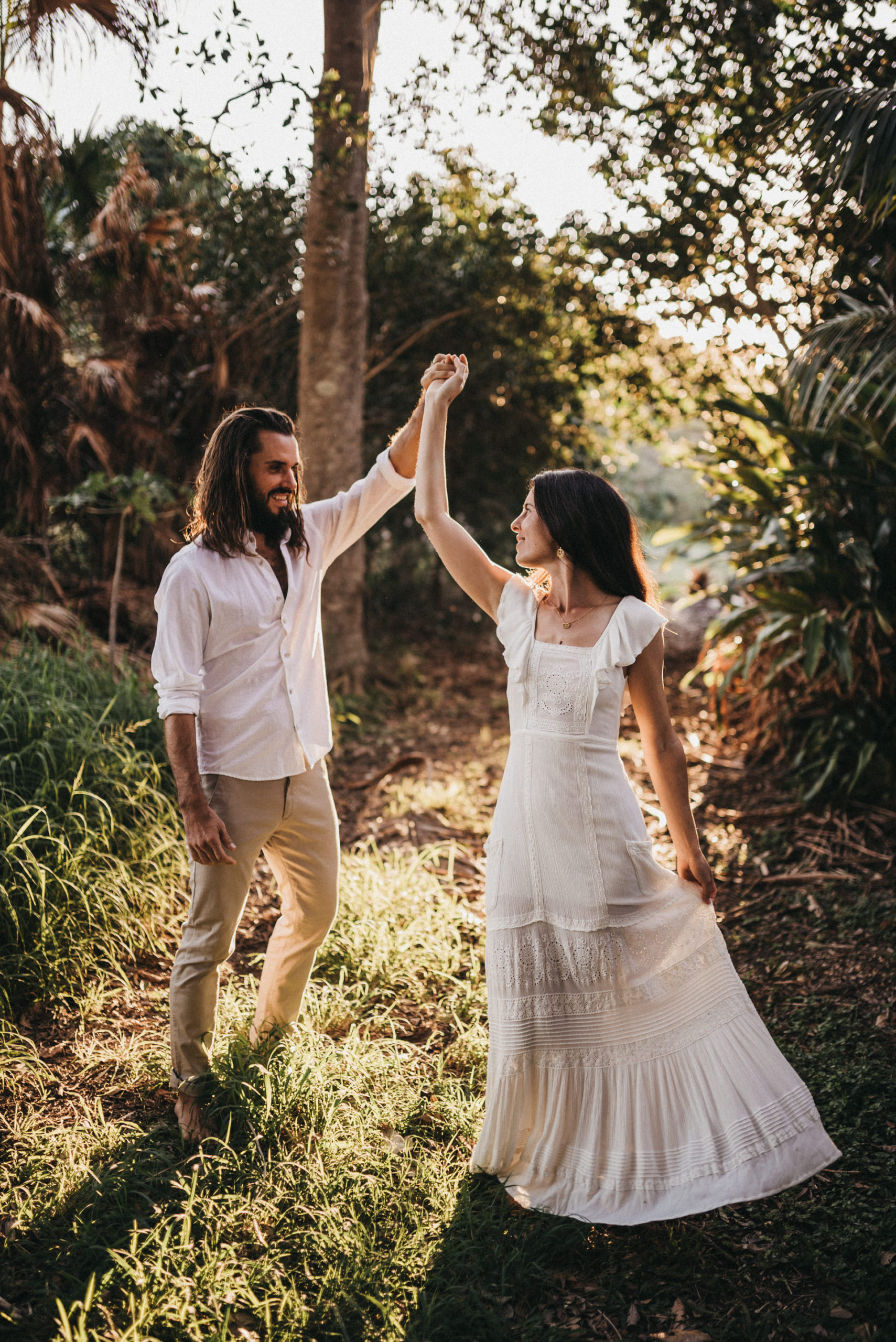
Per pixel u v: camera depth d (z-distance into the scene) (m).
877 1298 2.07
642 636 2.21
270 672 2.44
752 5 5.14
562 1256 2.21
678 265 6.05
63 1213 2.26
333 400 6.76
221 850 2.33
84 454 7.42
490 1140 2.34
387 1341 1.95
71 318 7.50
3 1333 1.95
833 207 5.32
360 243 6.67
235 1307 2.02
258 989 3.17
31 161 6.29
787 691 5.69
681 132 5.84
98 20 4.80
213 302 7.64
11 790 3.68
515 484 9.83
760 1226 2.31
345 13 5.81
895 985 3.33
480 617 10.49
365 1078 2.76
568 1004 2.26
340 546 2.70
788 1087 2.17
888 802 4.84
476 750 6.25
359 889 3.86
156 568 7.61
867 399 4.91
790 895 4.10
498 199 7.58
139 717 4.73
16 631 5.82
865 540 5.04
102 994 3.21
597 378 8.23
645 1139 2.22
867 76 5.07
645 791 5.38
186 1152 2.47
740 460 5.79
